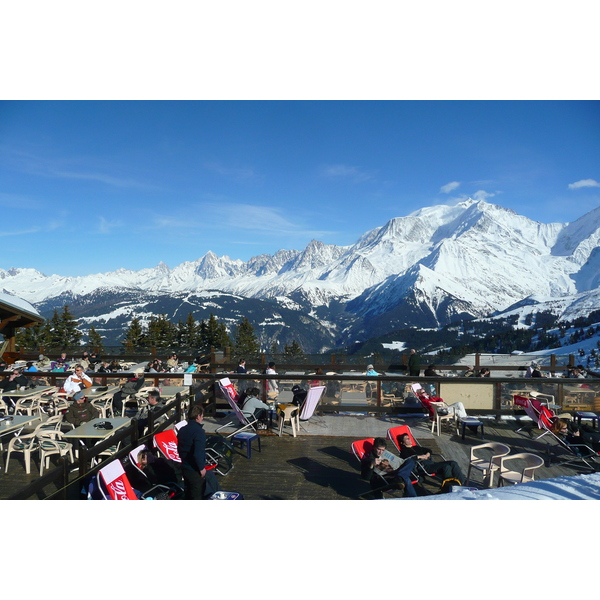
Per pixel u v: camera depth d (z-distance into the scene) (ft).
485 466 25.03
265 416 35.42
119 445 27.37
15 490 24.40
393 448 31.12
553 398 39.09
